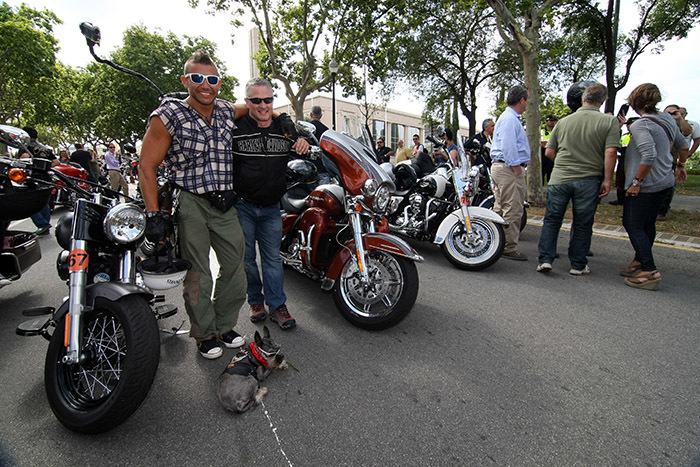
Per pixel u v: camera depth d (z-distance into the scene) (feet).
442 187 16.29
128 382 6.13
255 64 59.82
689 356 8.91
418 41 62.80
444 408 7.14
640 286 13.12
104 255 7.89
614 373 8.25
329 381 8.00
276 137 9.27
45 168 7.53
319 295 12.80
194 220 8.20
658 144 12.46
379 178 9.78
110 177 40.78
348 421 6.82
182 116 7.79
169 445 6.30
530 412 7.03
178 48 99.14
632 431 6.55
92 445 6.30
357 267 10.18
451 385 7.84
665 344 9.45
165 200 8.70
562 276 14.48
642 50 55.21
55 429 6.66
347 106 113.91
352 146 10.25
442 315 11.16
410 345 9.47
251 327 10.56
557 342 9.58
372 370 8.40
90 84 106.93
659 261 15.88
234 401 6.97
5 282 10.94
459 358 8.87
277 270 10.39
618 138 13.08
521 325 10.50
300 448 6.21
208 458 6.03
